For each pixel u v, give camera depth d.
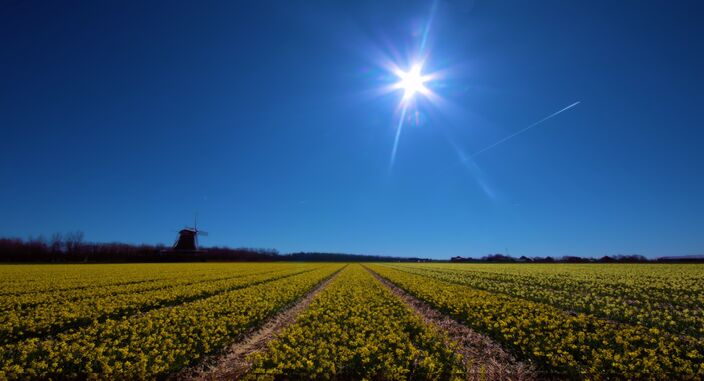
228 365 10.46
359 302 18.91
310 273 44.81
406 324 13.73
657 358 9.45
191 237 95.56
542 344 10.86
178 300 20.16
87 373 8.90
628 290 23.58
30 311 15.73
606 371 9.03
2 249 76.00
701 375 8.71
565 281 30.00
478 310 15.77
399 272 46.81
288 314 17.78
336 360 9.74
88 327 12.96
